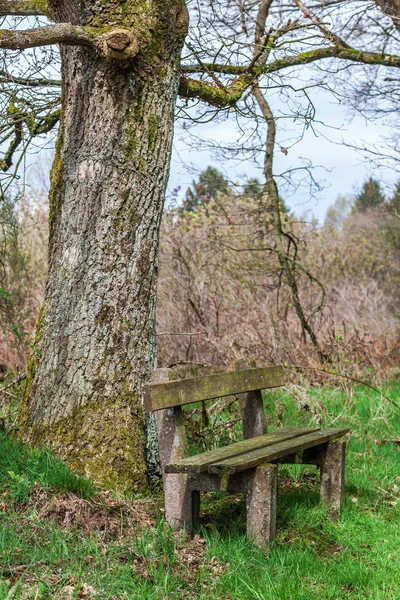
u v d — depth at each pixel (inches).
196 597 138.3
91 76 190.4
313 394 330.6
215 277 401.7
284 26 273.9
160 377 169.9
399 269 616.7
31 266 413.1
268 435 194.1
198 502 170.1
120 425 187.8
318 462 197.5
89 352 188.5
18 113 260.8
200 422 246.5
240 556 155.9
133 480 186.4
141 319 193.3
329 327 394.3
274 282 418.9
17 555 142.4
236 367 209.3
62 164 196.5
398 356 414.9
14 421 205.9
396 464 243.8
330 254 582.6
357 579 152.8
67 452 185.3
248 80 262.1
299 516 187.2
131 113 191.3
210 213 422.9
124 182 191.0
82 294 189.9
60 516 163.8
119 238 190.5
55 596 128.6
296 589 143.3
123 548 152.3
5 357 341.4
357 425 291.9
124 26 188.4
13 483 172.4
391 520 195.5
